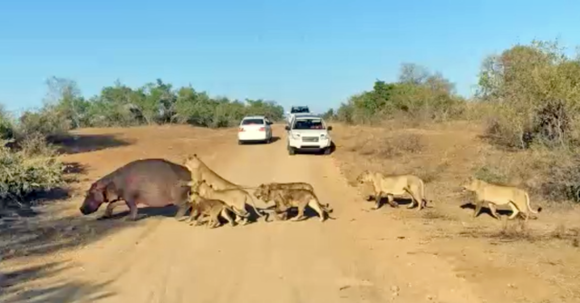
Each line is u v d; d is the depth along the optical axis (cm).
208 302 851
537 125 2358
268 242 1215
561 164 1570
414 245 1160
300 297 870
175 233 1302
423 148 2759
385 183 1555
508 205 1418
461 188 1752
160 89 5603
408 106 4697
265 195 1429
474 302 830
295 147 2961
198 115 5697
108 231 1329
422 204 1537
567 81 2216
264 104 8731
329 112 6631
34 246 1190
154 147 3288
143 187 1434
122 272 1005
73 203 1684
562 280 900
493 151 2377
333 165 2553
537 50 2447
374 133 3562
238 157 2912
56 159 2072
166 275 986
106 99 5419
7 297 873
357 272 995
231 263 1059
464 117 4284
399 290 895
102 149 3031
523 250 1081
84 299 864
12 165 1683
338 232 1298
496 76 2756
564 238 1165
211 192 1381
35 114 2917
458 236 1216
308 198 1418
